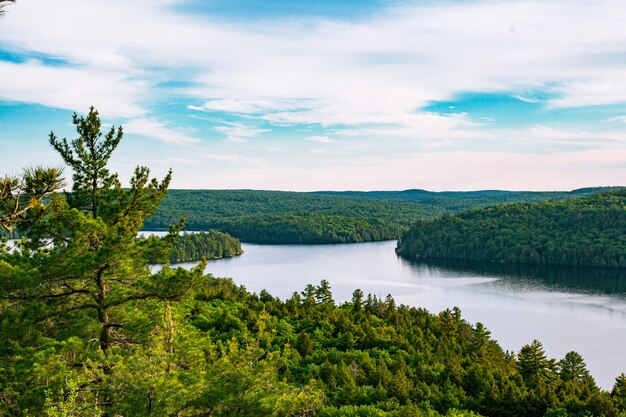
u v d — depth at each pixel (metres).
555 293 153.88
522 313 128.00
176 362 19.88
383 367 49.38
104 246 19.19
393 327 77.75
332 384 44.75
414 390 44.62
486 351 73.38
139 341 20.62
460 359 63.44
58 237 20.16
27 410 16.59
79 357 19.73
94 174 21.56
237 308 74.44
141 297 20.94
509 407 43.47
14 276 18.17
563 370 62.22
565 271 197.88
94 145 21.64
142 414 16.31
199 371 18.66
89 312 20.89
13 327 18.62
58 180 12.84
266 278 186.25
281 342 61.12
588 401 42.34
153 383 16.69
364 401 41.41
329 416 35.97
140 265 21.23
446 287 166.62
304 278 185.50
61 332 20.12
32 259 19.34
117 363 17.61
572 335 108.56
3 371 18.94
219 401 18.00
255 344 20.03
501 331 112.50
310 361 54.97
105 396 18.12
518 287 165.12
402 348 64.69
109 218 21.30
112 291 21.31
